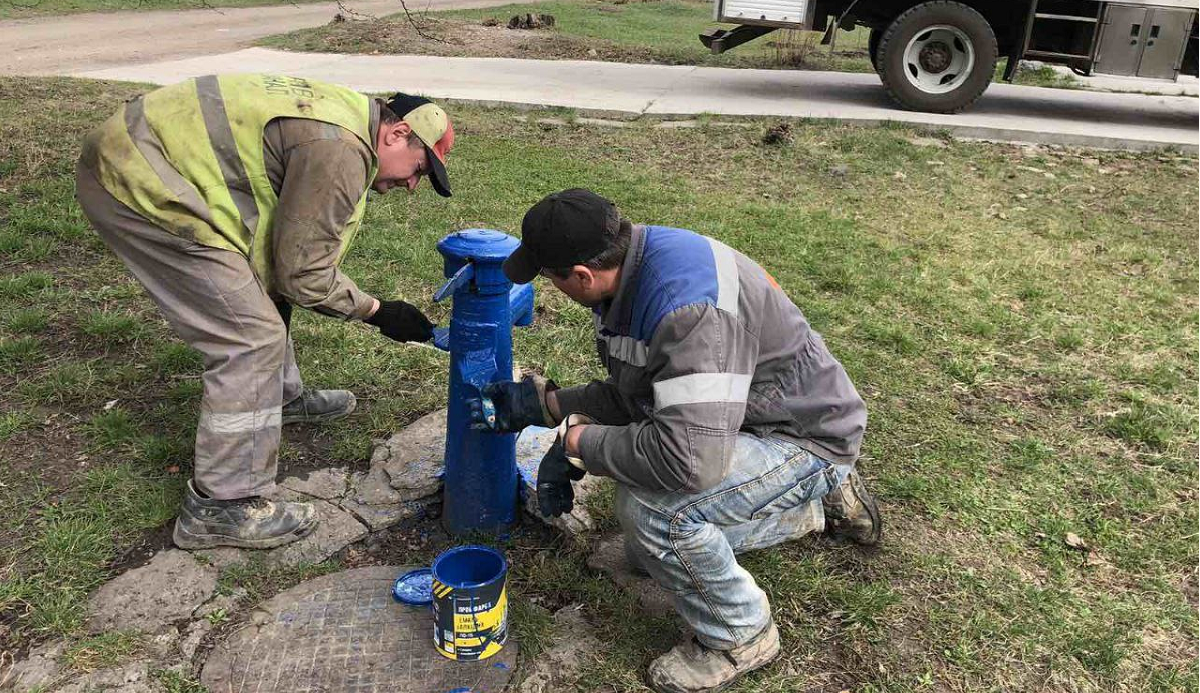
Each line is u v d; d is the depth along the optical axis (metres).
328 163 2.27
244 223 2.35
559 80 10.66
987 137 8.30
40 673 2.12
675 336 1.82
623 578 2.54
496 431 2.28
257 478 2.54
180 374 3.51
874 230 5.81
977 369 3.93
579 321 4.18
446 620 2.15
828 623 2.43
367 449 3.09
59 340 3.70
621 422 2.30
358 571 2.54
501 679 2.18
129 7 19.39
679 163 7.26
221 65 11.29
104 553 2.53
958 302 4.65
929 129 8.34
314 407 3.22
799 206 6.25
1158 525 2.91
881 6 9.31
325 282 2.39
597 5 23.16
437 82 10.16
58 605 2.32
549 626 2.35
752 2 9.23
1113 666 2.31
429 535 2.73
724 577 2.07
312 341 3.80
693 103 9.23
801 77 11.66
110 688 2.10
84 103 7.43
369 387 3.51
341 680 2.16
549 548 2.68
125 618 2.31
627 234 1.92
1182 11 8.42
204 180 2.27
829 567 2.65
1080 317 4.56
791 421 2.07
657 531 2.04
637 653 2.28
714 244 1.96
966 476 3.13
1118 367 4.00
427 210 5.59
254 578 2.49
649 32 17.34
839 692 2.21
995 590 2.57
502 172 6.57
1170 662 2.34
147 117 2.28
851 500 2.62
